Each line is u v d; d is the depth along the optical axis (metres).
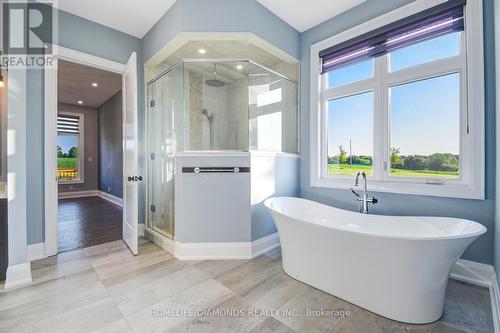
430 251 1.34
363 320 1.45
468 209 1.87
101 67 2.78
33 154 2.30
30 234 2.28
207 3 2.30
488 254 1.79
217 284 1.84
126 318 1.44
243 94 2.95
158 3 2.40
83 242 2.79
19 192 1.84
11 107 1.82
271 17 2.56
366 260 1.53
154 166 2.99
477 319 1.44
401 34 2.21
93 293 1.70
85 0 2.33
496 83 1.68
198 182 2.33
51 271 2.04
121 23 2.75
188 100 2.94
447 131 2.04
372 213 2.38
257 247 2.42
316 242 1.76
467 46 1.86
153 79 2.96
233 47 2.72
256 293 1.72
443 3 1.96
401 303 1.43
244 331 1.34
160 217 2.87
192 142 2.92
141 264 2.19
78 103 6.43
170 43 2.48
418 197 2.12
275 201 2.34
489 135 1.78
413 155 2.22
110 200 5.83
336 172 2.77
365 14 2.42
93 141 6.91
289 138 3.00
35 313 1.48
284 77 2.97
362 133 2.55
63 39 2.49
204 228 2.34
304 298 1.67
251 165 2.36
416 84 2.20
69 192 6.45
